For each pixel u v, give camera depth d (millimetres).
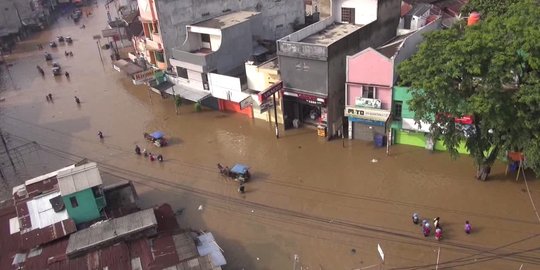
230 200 35906
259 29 53750
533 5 30766
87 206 30938
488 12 44000
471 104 28547
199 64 47469
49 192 33312
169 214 31609
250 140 44531
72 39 92562
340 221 32312
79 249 27094
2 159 46031
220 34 47312
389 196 34250
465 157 37562
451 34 30297
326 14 50656
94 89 62625
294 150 41844
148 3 53594
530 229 29500
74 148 46719
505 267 26984
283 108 44281
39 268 26734
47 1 120000
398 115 38312
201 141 45375
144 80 51812
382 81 37156
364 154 39906
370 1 44844
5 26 95375
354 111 39406
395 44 40562
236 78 45594
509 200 32250
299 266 28891
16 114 56688
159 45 55500
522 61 27422
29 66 76625
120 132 49094
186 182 38812
